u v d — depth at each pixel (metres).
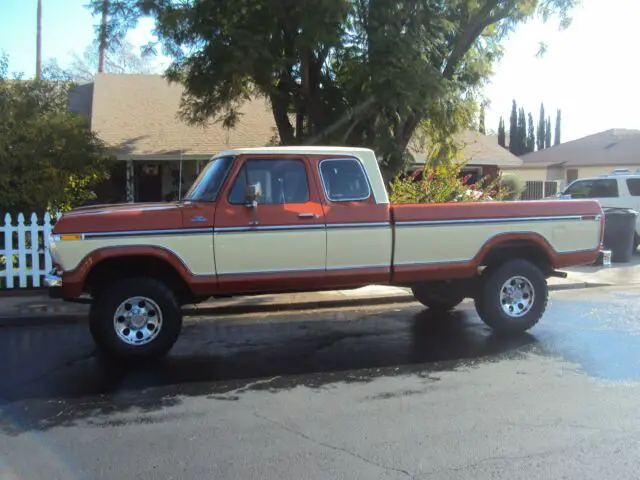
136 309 6.75
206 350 7.36
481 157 21.66
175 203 7.23
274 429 4.87
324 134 11.77
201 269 6.81
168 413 5.27
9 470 4.16
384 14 10.45
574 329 8.31
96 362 6.86
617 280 12.41
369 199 7.34
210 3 10.59
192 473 4.10
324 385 6.00
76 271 6.50
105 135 17.92
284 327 8.62
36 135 11.91
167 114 19.55
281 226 6.97
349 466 4.18
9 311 9.27
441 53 12.24
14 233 11.88
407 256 7.46
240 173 6.97
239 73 10.93
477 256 7.74
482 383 6.00
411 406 5.37
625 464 4.17
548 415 5.11
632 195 16.23
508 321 7.97
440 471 4.08
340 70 11.75
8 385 6.05
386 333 8.20
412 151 16.33
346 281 7.28
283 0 10.20
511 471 4.07
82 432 4.84
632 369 6.44
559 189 27.67
